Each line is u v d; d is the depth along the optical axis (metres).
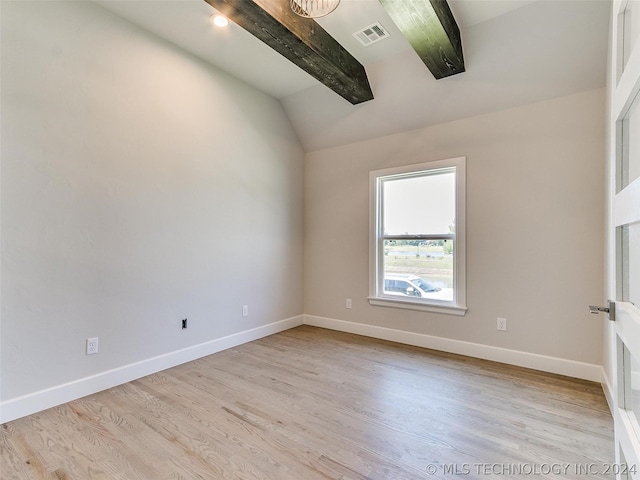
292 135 4.19
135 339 2.59
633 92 1.00
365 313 3.81
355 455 1.65
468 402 2.20
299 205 4.29
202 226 3.10
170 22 2.59
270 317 3.86
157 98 2.75
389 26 2.63
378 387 2.43
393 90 3.24
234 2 2.03
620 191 1.16
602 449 1.69
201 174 3.10
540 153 2.75
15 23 1.99
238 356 3.10
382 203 3.76
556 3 2.28
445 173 3.32
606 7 2.18
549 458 1.62
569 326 2.64
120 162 2.50
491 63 2.71
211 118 3.19
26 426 1.89
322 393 2.33
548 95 2.69
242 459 1.62
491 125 2.97
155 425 1.91
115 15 2.47
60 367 2.17
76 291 2.25
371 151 3.76
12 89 1.97
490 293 2.99
